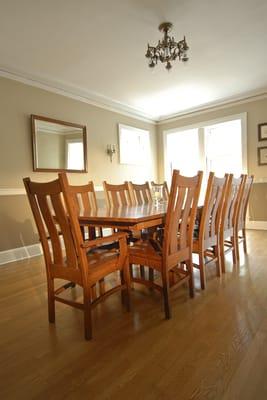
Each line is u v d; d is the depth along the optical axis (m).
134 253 1.80
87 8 2.22
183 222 1.81
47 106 3.74
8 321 1.69
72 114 4.09
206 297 1.93
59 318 1.71
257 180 4.57
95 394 1.06
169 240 1.67
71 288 2.22
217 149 5.12
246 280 2.23
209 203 2.10
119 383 1.12
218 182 2.17
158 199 2.89
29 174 3.51
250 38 2.78
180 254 1.81
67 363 1.26
